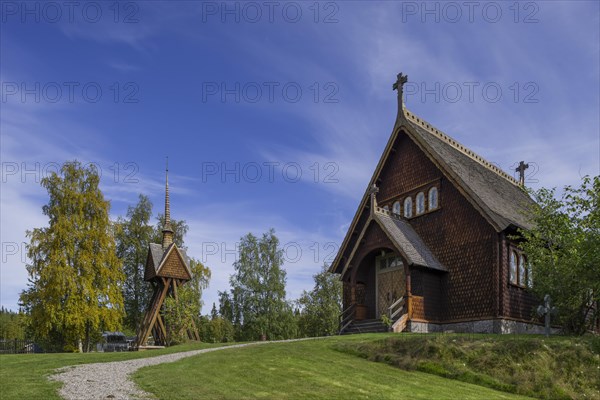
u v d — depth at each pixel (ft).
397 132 102.22
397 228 91.25
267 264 186.91
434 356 55.88
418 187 97.45
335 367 52.37
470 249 85.87
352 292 93.40
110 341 203.31
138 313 174.19
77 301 131.03
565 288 66.33
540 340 55.93
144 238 180.04
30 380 45.47
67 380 45.65
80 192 140.87
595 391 48.57
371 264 99.40
